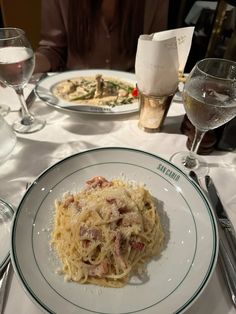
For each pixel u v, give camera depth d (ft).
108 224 1.82
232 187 2.32
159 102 2.61
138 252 1.77
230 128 2.50
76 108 3.00
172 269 1.69
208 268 1.58
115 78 3.67
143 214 1.95
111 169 2.30
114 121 3.02
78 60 5.50
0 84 3.41
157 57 2.32
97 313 1.47
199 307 1.59
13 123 2.92
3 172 2.38
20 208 1.86
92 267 1.69
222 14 3.41
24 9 6.39
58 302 1.48
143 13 5.09
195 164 2.51
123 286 1.62
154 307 1.49
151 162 2.28
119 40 5.33
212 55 3.70
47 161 2.51
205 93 2.20
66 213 1.95
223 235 1.92
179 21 6.89
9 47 2.79
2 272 1.64
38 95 3.18
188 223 1.92
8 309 1.54
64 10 5.10
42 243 1.79
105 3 4.95
